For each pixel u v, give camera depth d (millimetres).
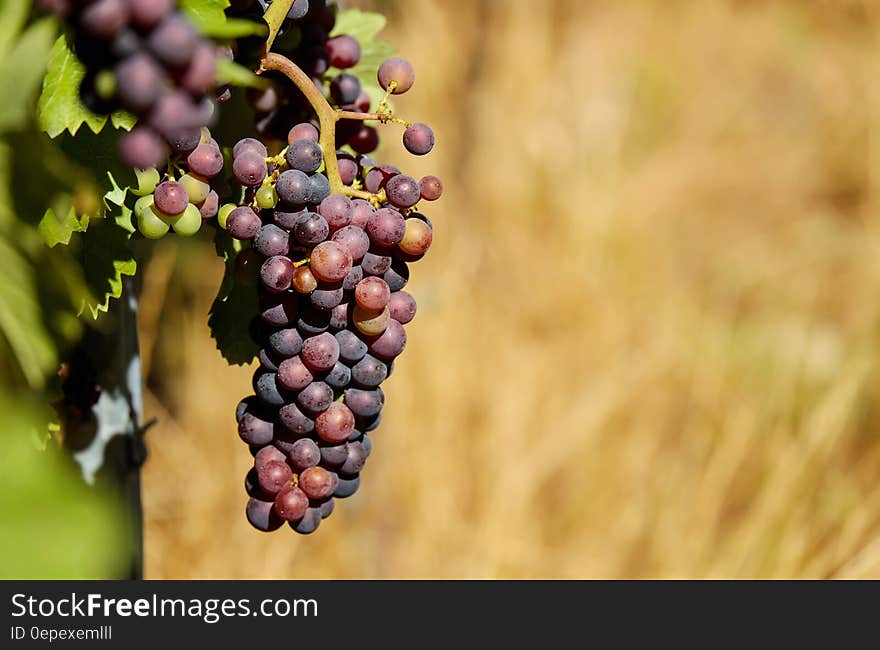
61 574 625
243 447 3539
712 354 4402
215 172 1136
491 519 3672
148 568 3336
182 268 3557
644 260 4934
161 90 772
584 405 4117
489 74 5160
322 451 1252
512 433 3891
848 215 5797
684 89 6188
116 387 1634
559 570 3727
